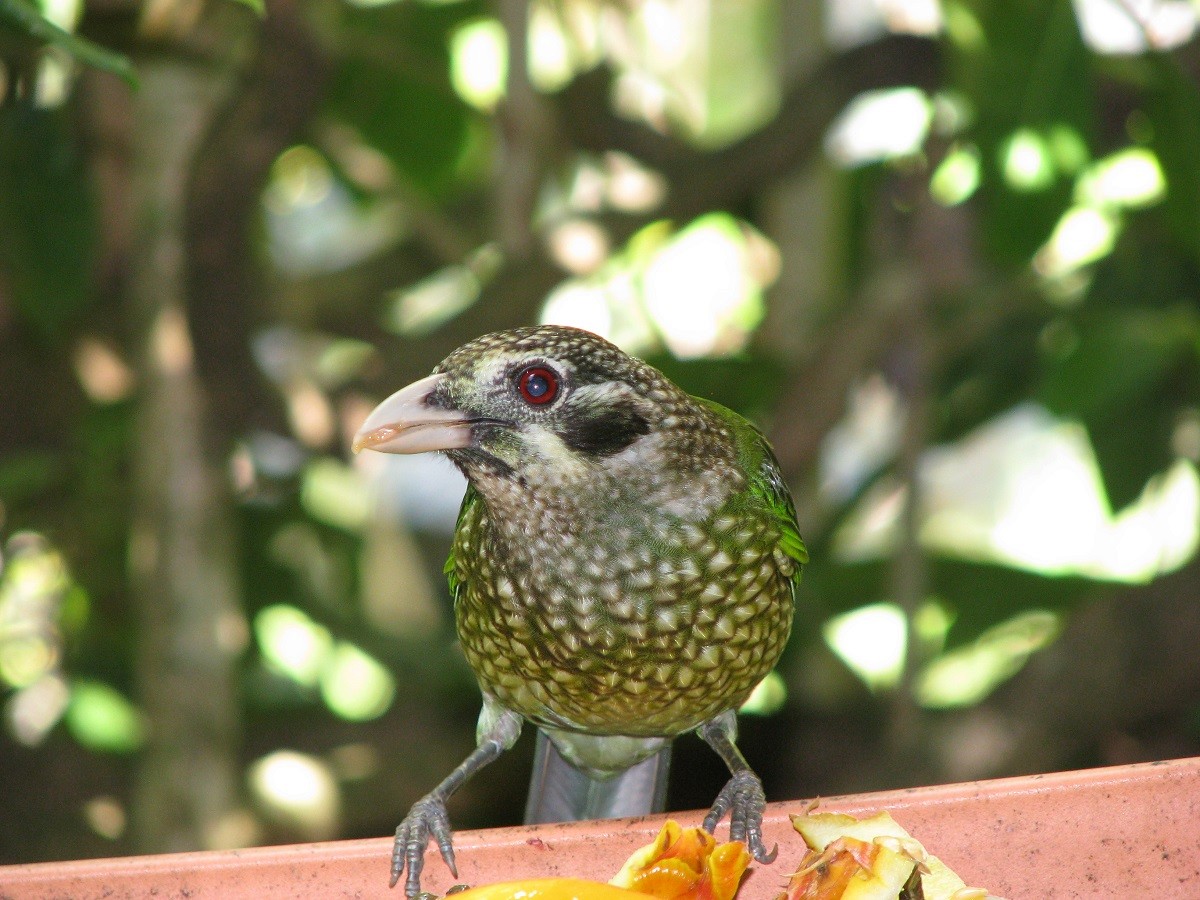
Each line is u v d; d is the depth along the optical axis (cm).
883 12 1265
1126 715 1118
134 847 1088
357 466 1484
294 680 1293
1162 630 1092
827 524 1220
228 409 1027
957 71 976
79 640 1252
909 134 1441
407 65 1205
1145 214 1119
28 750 1256
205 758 1006
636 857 497
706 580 642
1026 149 957
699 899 497
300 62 934
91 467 1201
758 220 1348
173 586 1012
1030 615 1203
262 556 1245
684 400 653
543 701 685
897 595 1127
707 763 1265
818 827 507
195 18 1025
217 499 1027
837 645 1285
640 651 647
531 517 633
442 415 620
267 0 915
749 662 673
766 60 1562
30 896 519
